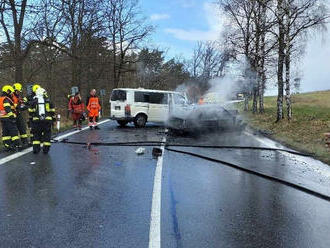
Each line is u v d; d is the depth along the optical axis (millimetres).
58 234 4469
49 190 6371
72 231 4562
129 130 16906
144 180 7195
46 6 17250
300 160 9516
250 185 6992
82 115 16859
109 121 23188
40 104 9805
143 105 18500
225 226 4812
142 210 5371
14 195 6055
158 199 5922
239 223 4934
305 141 12555
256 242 4324
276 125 18406
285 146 12008
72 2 23438
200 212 5348
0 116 10273
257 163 9008
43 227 4684
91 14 26875
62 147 11211
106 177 7391
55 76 31594
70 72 32031
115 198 5949
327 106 28500
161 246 4156
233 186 6895
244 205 5727
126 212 5277
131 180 7176
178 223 4883
